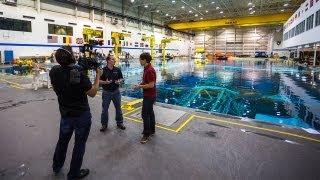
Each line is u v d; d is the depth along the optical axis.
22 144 3.11
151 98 3.25
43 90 6.98
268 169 2.50
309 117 5.91
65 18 19.59
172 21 39.62
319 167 2.54
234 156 2.80
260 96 8.53
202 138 3.35
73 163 2.21
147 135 3.23
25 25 16.27
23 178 2.32
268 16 28.67
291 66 21.16
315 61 18.50
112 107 5.01
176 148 3.02
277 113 6.34
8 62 15.33
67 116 2.14
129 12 28.92
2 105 5.14
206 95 8.73
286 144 3.14
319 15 11.93
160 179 2.31
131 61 24.28
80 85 2.05
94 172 2.43
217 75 14.54
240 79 12.76
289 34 23.03
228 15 35.22
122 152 2.89
